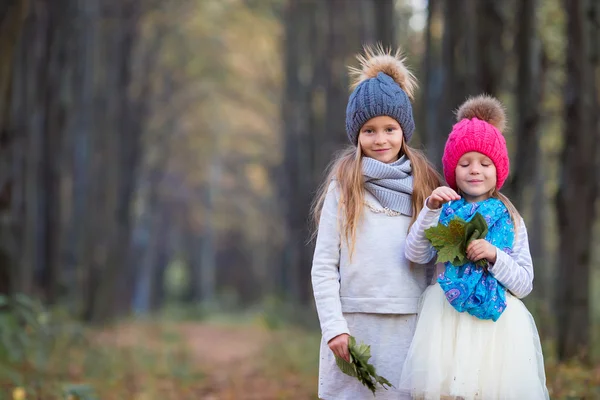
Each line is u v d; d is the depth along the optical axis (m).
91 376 11.27
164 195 52.16
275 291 39.53
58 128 19.22
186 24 35.72
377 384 4.66
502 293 4.44
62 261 22.64
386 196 4.74
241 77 40.56
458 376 4.41
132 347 15.90
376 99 4.71
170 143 43.69
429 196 4.56
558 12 14.27
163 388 11.44
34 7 14.06
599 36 10.49
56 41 18.00
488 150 4.55
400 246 4.71
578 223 10.52
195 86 41.50
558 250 10.73
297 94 26.91
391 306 4.66
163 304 53.03
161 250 56.06
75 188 23.28
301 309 24.16
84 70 22.28
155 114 38.66
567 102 10.62
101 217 23.66
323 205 4.89
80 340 14.04
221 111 45.22
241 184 54.31
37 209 19.28
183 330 25.84
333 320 4.61
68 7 18.58
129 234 30.66
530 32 10.98
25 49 13.77
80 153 23.16
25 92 13.77
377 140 4.73
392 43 14.44
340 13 19.80
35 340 11.49
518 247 4.61
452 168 4.66
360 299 4.71
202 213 55.97
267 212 53.09
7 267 13.12
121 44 26.66
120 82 27.00
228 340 23.23
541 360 4.59
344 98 19.88
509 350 4.44
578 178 10.54
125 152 29.98
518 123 11.05
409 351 4.54
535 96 11.05
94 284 23.00
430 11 12.25
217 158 48.88
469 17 10.85
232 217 58.16
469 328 4.46
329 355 4.81
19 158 13.40
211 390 11.58
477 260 4.42
